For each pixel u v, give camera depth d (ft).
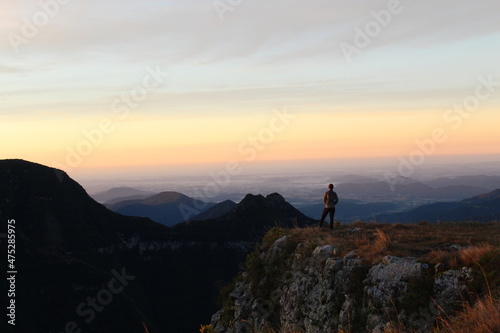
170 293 379.35
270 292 53.93
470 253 33.99
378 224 65.87
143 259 413.59
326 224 67.82
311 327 42.75
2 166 418.31
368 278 39.01
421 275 35.04
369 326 35.68
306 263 50.11
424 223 69.41
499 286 28.30
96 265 373.20
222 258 409.49
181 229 440.45
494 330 19.53
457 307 30.50
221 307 63.77
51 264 292.81
